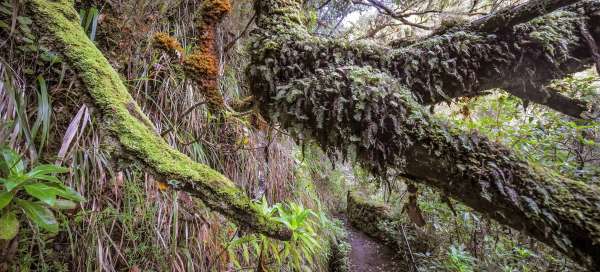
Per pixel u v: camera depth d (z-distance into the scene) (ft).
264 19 3.02
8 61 3.84
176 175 2.31
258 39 2.92
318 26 10.69
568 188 2.30
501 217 2.44
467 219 7.66
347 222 15.26
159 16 5.66
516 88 3.51
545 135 6.20
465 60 3.07
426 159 2.62
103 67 2.59
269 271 5.95
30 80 4.08
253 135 7.00
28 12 2.81
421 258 10.25
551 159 5.91
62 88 4.25
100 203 4.23
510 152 2.55
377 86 2.67
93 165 4.22
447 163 2.54
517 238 6.70
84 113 4.35
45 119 3.76
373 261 11.50
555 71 3.03
